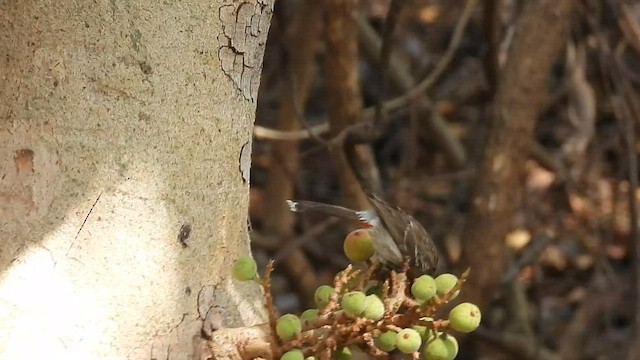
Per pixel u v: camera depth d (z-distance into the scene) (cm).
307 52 689
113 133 387
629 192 665
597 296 771
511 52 561
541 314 784
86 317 384
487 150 562
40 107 385
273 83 901
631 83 771
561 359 754
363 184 541
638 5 799
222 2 396
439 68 658
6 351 381
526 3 564
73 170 385
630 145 660
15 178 384
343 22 526
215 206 395
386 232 448
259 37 401
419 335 382
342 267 798
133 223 387
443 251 792
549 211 827
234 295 397
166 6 390
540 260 829
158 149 389
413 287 383
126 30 388
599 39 663
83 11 386
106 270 386
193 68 392
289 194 711
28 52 385
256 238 697
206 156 394
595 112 850
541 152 850
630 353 657
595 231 816
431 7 956
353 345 386
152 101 389
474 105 941
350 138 531
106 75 387
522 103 552
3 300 382
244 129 399
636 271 661
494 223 561
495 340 704
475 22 938
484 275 564
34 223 384
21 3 385
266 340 388
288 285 775
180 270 391
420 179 801
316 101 947
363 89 831
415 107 736
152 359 388
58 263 384
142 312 388
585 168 837
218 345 390
